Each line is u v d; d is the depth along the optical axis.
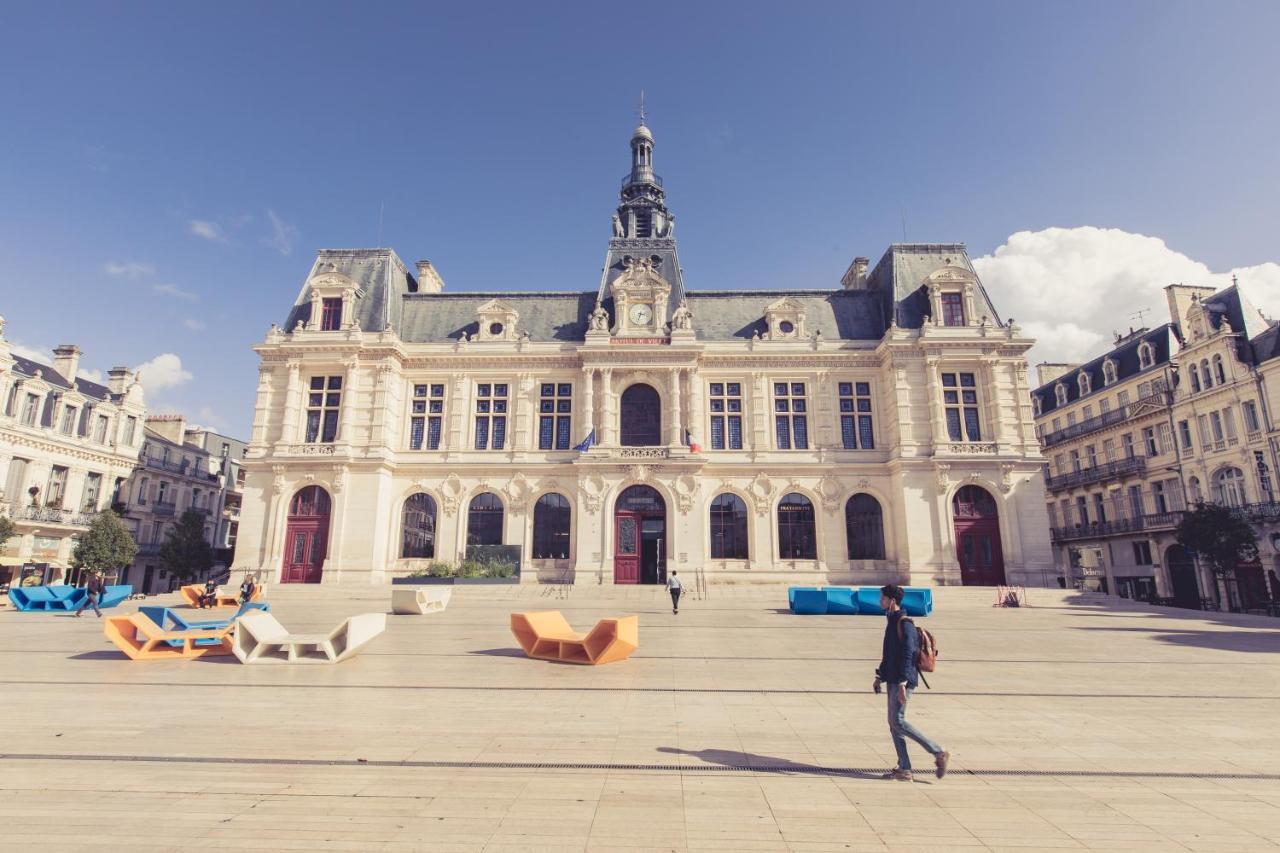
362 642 14.27
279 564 35.44
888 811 6.23
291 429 36.94
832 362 39.19
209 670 12.94
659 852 5.36
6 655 14.70
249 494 36.56
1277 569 36.25
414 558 36.88
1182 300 44.59
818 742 8.41
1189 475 41.62
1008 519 35.62
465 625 21.20
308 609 27.00
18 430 40.06
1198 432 41.06
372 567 35.31
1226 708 10.43
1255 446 37.47
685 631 19.84
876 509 37.56
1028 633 20.02
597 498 36.19
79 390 44.81
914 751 8.09
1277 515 35.50
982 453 36.31
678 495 36.19
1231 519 35.69
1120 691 11.70
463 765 7.42
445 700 10.53
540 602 30.20
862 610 24.53
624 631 14.04
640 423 38.69
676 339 38.50
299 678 12.20
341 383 38.06
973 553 35.81
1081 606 30.11
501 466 37.44
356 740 8.31
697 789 6.75
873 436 38.47
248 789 6.62
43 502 41.81
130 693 10.87
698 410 38.31
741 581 36.19
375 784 6.80
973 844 5.54
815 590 25.02
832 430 38.38
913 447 36.69
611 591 33.03
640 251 42.78
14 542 39.81
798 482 37.50
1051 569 35.16
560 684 11.85
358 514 35.97
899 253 41.16
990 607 29.69
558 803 6.35
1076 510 51.91
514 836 5.63
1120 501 47.41
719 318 41.25
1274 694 11.48
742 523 37.41
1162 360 44.19
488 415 38.94
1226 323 39.22
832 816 6.10
